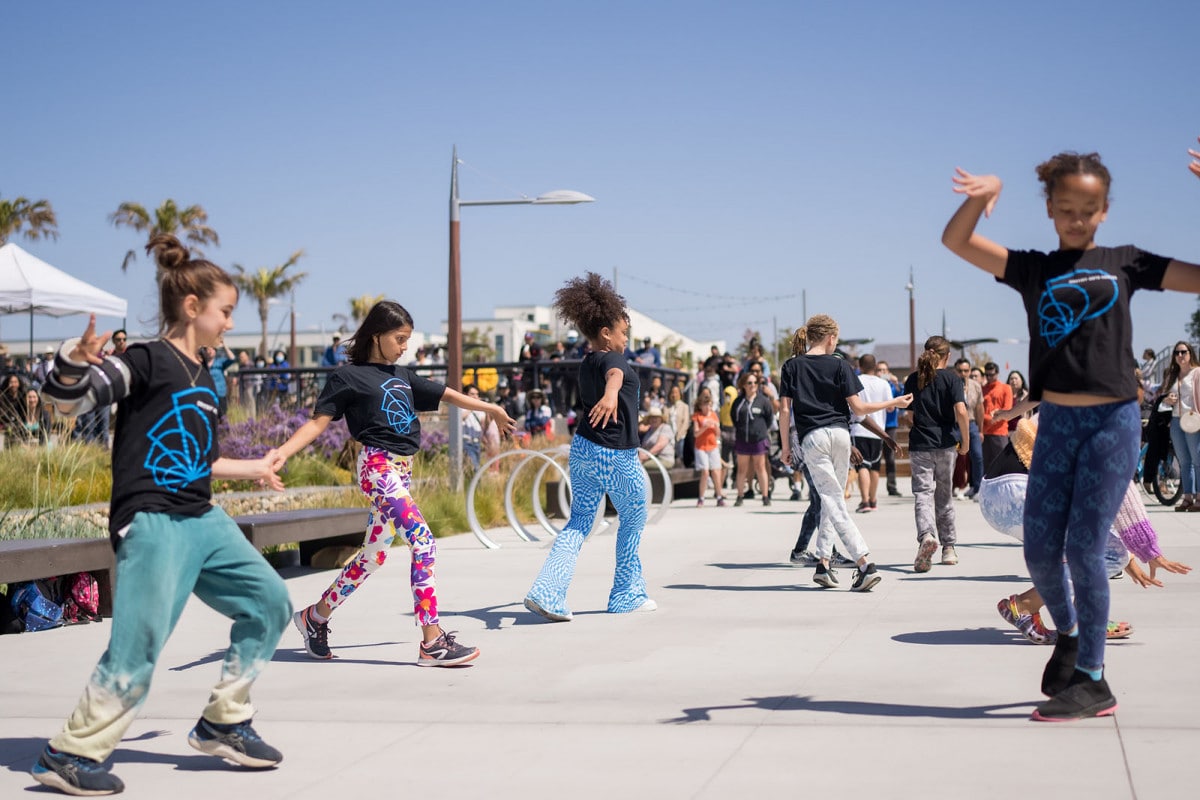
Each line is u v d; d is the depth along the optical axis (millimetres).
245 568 3965
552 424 20297
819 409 8070
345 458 14680
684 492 19734
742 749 4098
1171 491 14703
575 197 16578
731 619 7000
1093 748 3949
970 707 4617
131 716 3824
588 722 4578
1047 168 4152
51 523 9961
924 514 9062
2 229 45812
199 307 3936
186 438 3840
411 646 6449
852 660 5645
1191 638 5965
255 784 3861
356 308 80438
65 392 3631
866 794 3539
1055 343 4113
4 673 5957
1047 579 4355
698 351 96250
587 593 8320
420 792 3725
